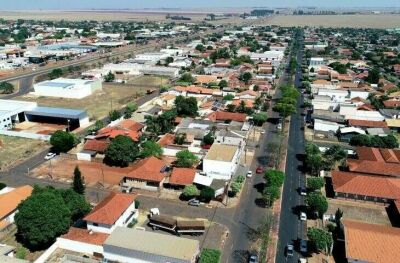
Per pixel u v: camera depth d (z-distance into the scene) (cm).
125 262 6981
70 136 12506
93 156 11856
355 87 19588
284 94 17538
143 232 7375
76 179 9069
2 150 12650
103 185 10225
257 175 10819
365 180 9625
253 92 18400
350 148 12306
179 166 10775
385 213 8956
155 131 13475
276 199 9475
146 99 18888
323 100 16775
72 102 18475
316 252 7550
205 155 11131
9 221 8294
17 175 10850
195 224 8056
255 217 8762
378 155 11438
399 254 6900
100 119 15825
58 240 7450
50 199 7575
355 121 14262
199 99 18000
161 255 6725
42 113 15112
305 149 12238
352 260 6956
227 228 8338
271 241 7912
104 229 7719
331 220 8600
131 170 10719
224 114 14900
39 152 12531
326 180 10506
